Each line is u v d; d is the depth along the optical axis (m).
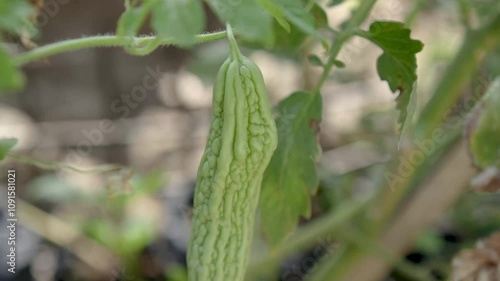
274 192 0.72
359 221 1.01
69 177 1.58
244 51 1.13
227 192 0.57
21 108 1.96
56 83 2.03
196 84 2.04
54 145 1.82
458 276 0.80
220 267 0.58
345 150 1.65
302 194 0.72
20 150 1.77
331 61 0.68
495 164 0.78
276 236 0.73
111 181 0.75
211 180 0.56
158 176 1.27
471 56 0.90
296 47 0.76
